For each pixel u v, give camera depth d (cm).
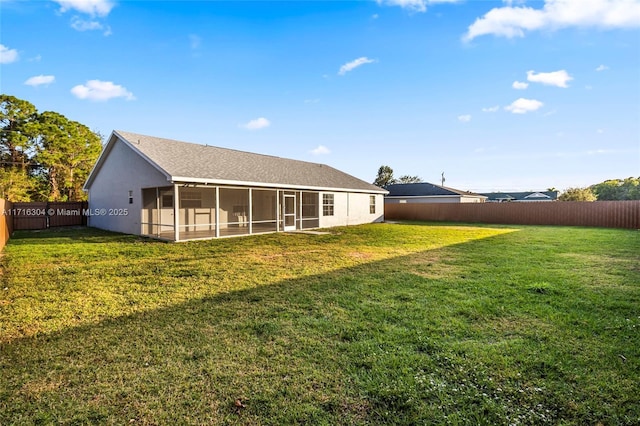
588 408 215
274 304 436
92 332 346
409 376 255
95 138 2867
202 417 211
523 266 668
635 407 216
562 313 390
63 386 248
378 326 356
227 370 268
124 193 1396
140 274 615
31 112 2536
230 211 1683
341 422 205
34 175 2583
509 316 382
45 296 474
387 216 2512
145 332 346
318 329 350
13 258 778
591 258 756
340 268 664
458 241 1102
